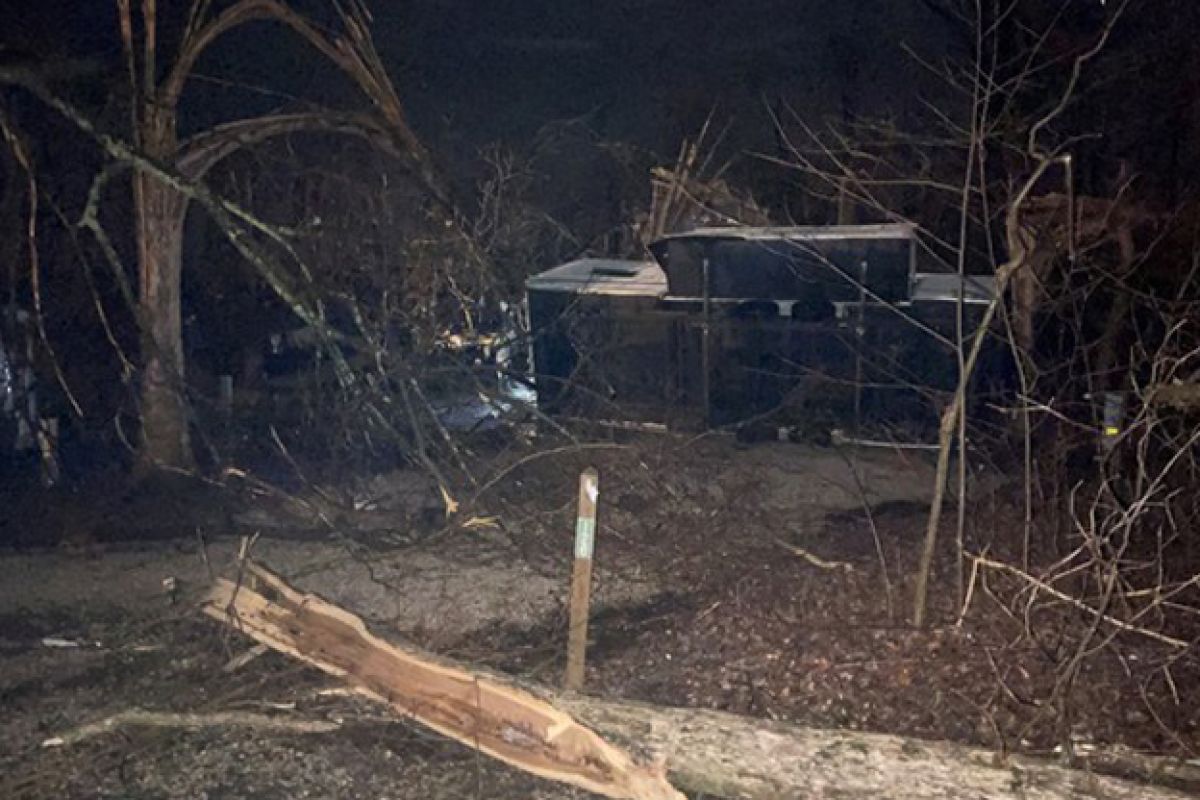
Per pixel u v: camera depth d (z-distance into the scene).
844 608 9.16
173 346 13.81
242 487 13.62
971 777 5.98
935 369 14.82
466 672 7.30
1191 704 7.17
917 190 16.42
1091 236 11.16
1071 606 8.44
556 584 10.25
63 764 6.79
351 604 9.77
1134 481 10.12
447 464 13.10
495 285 16.86
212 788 6.48
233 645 8.61
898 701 7.43
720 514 12.02
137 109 13.09
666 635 8.98
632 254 20.92
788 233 15.32
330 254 17.56
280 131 13.69
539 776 6.55
